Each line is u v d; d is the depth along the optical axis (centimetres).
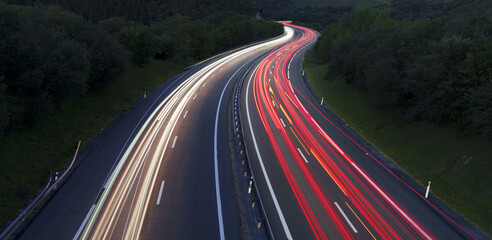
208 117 3316
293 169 2244
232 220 1555
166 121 3083
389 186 2128
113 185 1802
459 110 2486
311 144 2791
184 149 2414
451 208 1906
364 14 6369
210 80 5222
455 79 2458
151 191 1756
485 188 1906
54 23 3133
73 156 2189
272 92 4719
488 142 2164
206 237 1405
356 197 1930
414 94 2844
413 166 2414
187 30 7019
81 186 1772
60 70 2303
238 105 3628
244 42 9638
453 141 2394
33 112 2152
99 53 3181
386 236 1555
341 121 3606
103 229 1392
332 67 5009
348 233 1547
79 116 2705
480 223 1728
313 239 1473
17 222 1391
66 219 1459
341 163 2436
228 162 2248
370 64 3716
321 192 1945
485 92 2122
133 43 4656
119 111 3278
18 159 1861
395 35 3591
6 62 2116
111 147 2369
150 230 1409
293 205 1761
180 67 5938
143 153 2283
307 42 10638
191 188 1828
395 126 3008
